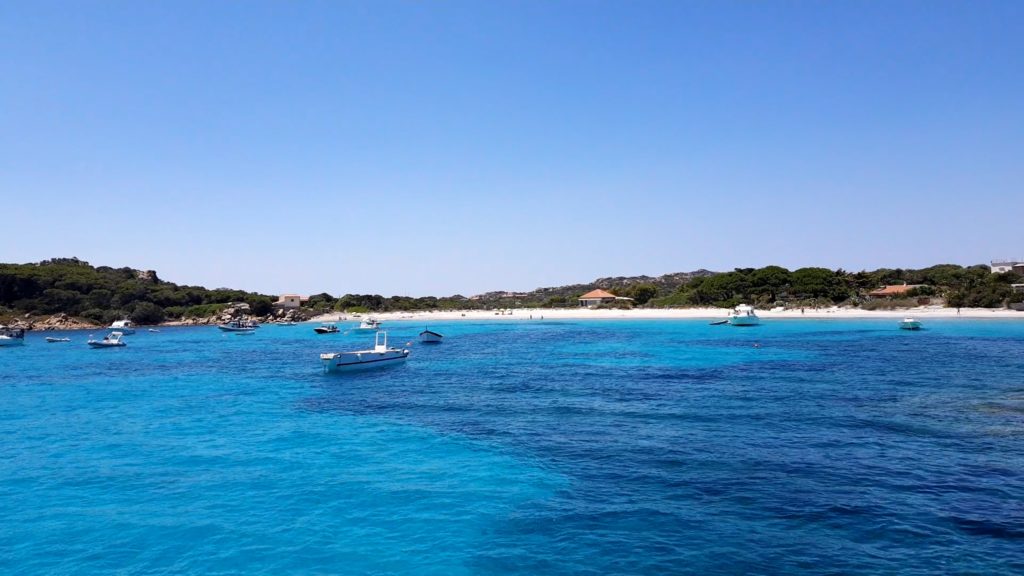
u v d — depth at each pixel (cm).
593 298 16950
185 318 15175
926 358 5016
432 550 1375
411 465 2055
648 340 7831
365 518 1573
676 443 2256
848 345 6475
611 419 2741
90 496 1777
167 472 2016
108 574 1298
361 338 10312
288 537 1462
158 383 4481
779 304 12988
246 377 4803
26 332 12131
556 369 4844
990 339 6938
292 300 18600
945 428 2430
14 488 1858
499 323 14262
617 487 1764
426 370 5009
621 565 1269
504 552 1354
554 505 1628
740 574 1213
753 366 4731
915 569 1219
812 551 1308
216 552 1387
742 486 1739
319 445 2373
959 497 1625
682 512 1550
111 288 14738
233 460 2161
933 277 14288
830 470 1878
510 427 2631
